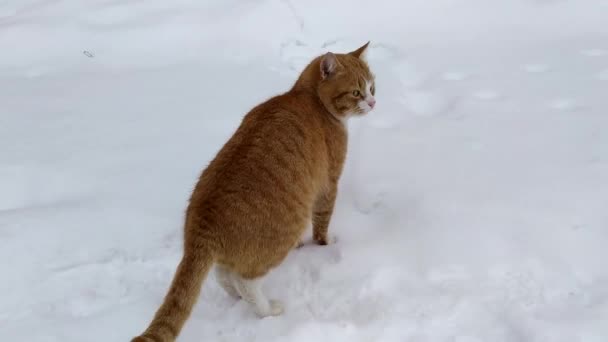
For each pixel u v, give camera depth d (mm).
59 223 2090
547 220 2010
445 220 2041
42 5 3244
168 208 2139
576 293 1865
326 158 1955
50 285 1958
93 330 1860
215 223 1776
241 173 1811
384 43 2934
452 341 1809
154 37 2941
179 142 2367
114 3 3195
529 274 1909
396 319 1855
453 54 2838
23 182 2215
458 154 2258
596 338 1777
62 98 2623
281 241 1839
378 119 2447
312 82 1988
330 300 1924
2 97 2637
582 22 2986
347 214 2127
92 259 2016
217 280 1915
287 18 3016
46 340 1839
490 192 2105
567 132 2299
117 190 2191
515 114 2410
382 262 1979
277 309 1902
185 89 2650
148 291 1949
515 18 3082
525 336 1797
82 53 2895
